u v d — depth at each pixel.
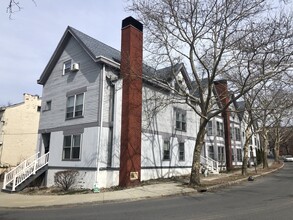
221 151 34.00
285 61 15.26
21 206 12.18
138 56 19.02
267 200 11.98
